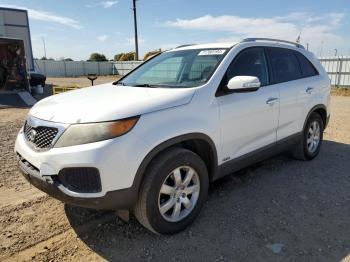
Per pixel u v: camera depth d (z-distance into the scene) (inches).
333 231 126.7
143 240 121.0
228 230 127.3
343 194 159.9
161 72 161.8
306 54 203.8
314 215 139.0
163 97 121.6
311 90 193.3
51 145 109.6
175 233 124.6
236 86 132.0
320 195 158.6
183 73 151.0
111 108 110.7
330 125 323.0
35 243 119.3
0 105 520.1
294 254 112.5
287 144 181.6
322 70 213.0
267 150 165.9
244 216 137.9
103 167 103.3
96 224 132.0
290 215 138.9
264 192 161.3
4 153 226.1
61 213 140.7
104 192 105.0
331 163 204.1
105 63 1891.0
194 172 126.4
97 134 105.1
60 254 113.3
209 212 141.3
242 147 150.9
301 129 191.5
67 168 105.3
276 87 167.8
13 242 119.7
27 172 117.0
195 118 125.4
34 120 120.8
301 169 193.0
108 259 110.7
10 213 140.5
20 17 889.5
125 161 106.1
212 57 150.9
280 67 177.5
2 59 671.1
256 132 156.0
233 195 157.9
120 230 127.5
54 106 123.0
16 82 668.7
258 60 164.1
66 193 106.3
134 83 157.8
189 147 135.6
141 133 109.6
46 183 110.2
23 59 665.6
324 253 113.0
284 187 167.3
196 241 120.3
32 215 139.1
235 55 150.9
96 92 139.9
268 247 116.5
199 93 129.6
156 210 115.6
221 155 139.6
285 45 188.5
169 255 112.4
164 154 116.6
